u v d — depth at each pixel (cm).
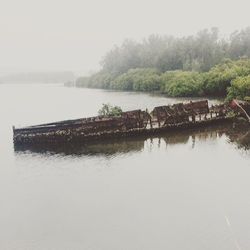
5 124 6538
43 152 4166
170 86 10038
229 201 2664
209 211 2541
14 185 3203
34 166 3681
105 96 11138
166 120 4762
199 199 2723
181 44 14412
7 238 2350
